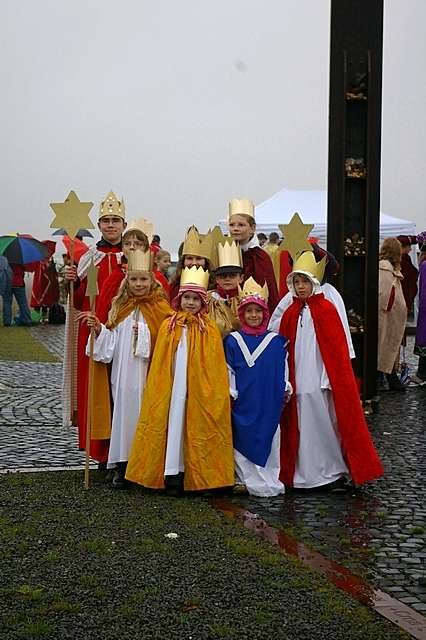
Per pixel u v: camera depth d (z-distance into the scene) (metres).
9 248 26.55
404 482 8.75
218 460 8.09
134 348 8.34
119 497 7.90
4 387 14.39
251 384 8.30
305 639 5.09
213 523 7.14
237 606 5.50
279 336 8.46
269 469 8.37
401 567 6.34
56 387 14.55
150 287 8.47
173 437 8.02
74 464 9.30
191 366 8.11
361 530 7.20
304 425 8.43
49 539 6.66
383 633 5.17
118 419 8.35
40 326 26.88
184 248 9.00
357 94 12.08
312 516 7.60
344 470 8.50
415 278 16.25
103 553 6.37
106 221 9.03
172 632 5.15
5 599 5.56
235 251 8.90
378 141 12.13
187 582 5.86
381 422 11.77
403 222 24.86
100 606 5.49
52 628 5.17
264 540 6.83
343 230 12.12
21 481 8.38
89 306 9.05
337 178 12.05
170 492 8.04
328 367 8.37
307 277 8.41
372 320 12.30
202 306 8.31
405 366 15.23
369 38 11.99
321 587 5.82
